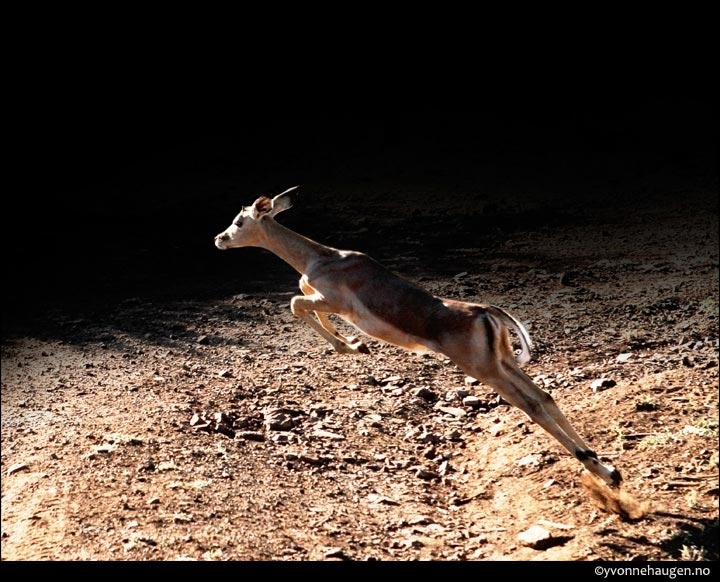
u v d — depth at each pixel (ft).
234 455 36.86
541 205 88.12
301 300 35.86
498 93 127.75
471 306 33.35
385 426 41.39
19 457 36.76
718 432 37.86
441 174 100.32
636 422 39.32
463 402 43.83
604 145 108.99
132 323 56.49
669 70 128.16
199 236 79.92
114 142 115.96
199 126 121.19
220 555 29.40
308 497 34.27
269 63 131.64
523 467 36.73
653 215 82.74
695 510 32.86
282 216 86.38
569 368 47.37
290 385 45.24
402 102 126.82
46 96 122.11
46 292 64.59
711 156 102.42
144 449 36.45
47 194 96.07
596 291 60.75
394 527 32.78
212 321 56.44
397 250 73.77
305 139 115.65
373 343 51.78
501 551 31.19
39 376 47.32
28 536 30.32
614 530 31.68
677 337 51.11
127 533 30.30
